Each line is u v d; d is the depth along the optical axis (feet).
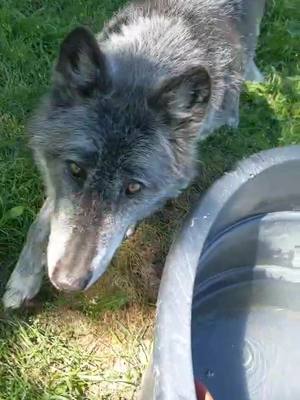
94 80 2.38
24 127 3.03
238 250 2.64
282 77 3.78
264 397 2.53
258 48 3.88
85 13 3.70
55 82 2.44
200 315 2.65
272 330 2.68
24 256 2.56
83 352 2.61
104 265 2.34
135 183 2.38
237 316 2.69
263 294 2.75
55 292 2.72
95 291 2.74
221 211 2.36
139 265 2.88
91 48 2.31
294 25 4.00
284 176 2.51
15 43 3.46
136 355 2.64
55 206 2.43
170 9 2.92
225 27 3.03
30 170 2.98
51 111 2.48
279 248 2.71
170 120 2.42
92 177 2.32
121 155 2.32
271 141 3.51
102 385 2.54
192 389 1.91
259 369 2.58
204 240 2.23
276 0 4.06
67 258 2.27
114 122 2.34
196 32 2.85
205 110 2.46
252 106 3.62
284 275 2.75
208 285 2.65
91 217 2.31
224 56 2.93
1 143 3.08
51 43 3.55
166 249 2.97
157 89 2.36
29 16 3.63
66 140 2.38
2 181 2.94
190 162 2.61
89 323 2.67
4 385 2.45
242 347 2.62
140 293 2.80
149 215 2.75
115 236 2.39
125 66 2.52
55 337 2.62
